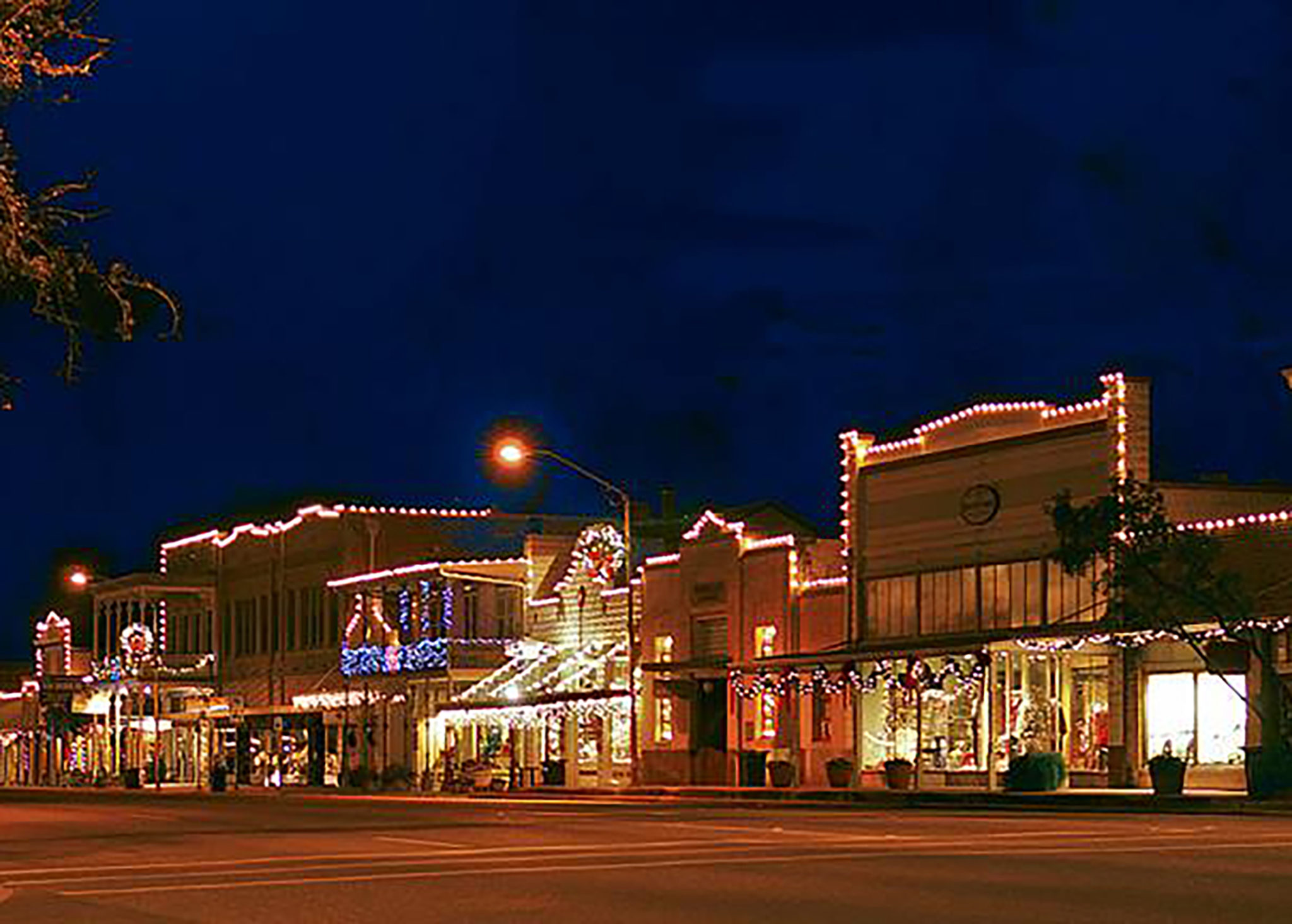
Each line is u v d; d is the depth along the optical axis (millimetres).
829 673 48938
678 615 56562
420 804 48188
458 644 65438
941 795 41188
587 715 59281
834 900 16938
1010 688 43562
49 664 100812
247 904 17797
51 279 15898
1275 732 39000
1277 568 40125
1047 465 45969
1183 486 43938
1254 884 17641
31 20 15703
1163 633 39750
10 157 15742
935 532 48938
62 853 26438
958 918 15227
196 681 83188
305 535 77625
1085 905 15961
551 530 76375
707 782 53500
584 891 18312
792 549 52656
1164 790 38062
